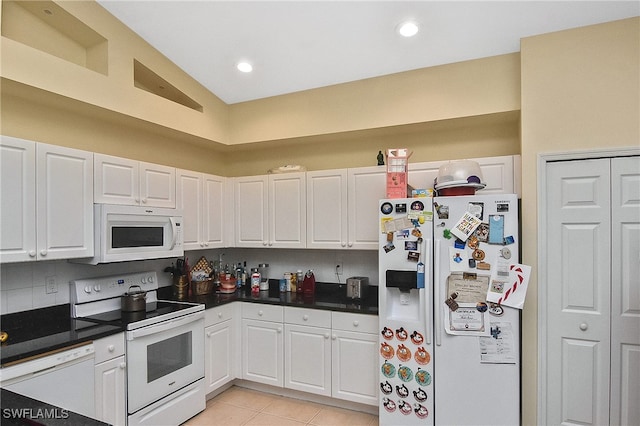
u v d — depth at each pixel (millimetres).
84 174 2363
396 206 2521
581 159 2328
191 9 2363
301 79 3094
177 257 3172
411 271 2459
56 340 2016
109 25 2467
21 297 2299
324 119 3174
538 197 2393
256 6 2299
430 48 2588
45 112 2365
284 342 3061
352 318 2807
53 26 2355
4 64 1944
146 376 2404
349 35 2518
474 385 2305
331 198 3168
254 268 3852
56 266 2486
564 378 2361
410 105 2857
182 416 2660
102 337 2154
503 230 2268
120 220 2504
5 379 1700
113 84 2492
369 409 2852
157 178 2877
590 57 2299
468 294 2324
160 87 2996
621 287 2240
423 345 2420
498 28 2359
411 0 2172
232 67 2984
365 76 2992
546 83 2391
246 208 3557
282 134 3350
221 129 3504
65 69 2219
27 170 2057
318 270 3605
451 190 2443
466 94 2684
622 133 2227
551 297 2393
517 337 2234
